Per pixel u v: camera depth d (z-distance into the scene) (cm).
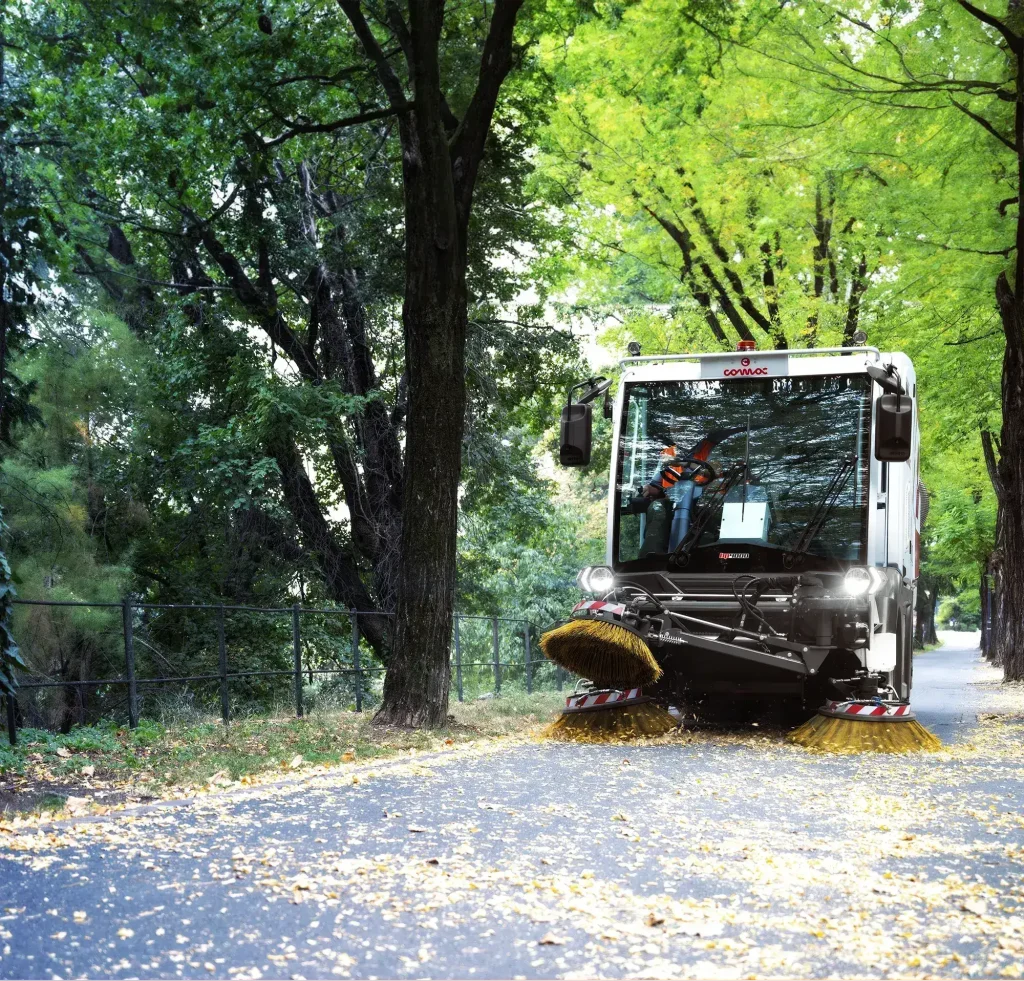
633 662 1152
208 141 1858
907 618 1393
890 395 1141
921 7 1855
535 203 2486
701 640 1181
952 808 768
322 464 2517
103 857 608
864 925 481
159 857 607
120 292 2397
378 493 2514
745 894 531
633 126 2175
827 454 1267
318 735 1243
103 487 1930
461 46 1639
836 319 2350
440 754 1092
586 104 2178
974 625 13262
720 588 1256
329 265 2300
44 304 1834
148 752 1139
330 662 2528
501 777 914
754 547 1255
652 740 1166
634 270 2653
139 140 1952
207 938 459
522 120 2109
